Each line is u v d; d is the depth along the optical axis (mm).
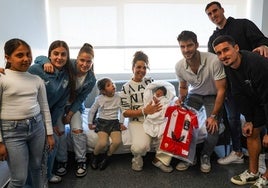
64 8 3424
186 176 2400
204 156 2502
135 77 2561
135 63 2527
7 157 1687
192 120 2383
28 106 1688
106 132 2504
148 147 2430
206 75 2303
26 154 1748
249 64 1883
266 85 1875
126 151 2590
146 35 3529
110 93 2488
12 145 1669
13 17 2498
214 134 2381
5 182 2229
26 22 2812
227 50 1906
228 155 2617
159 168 2527
